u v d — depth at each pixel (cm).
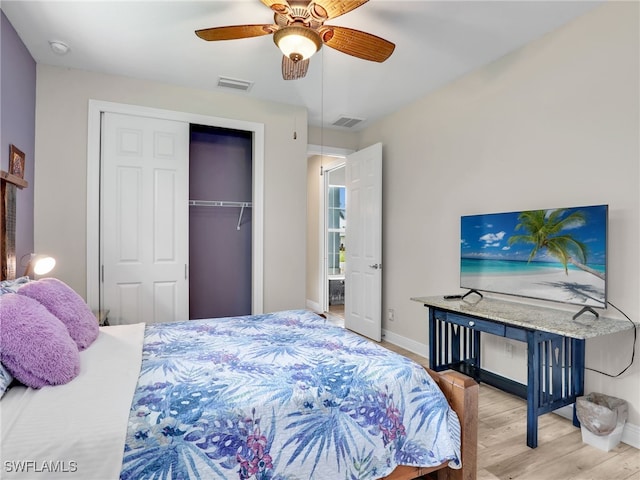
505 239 256
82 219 293
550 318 212
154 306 321
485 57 275
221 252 364
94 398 117
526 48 257
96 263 297
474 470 152
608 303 212
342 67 290
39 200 280
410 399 146
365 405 136
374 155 402
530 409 202
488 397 264
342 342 186
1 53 216
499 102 277
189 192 349
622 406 202
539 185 249
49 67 284
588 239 206
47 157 282
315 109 383
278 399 126
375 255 400
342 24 230
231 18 225
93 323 180
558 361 216
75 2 209
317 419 128
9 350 117
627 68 204
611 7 210
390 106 376
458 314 251
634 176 202
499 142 278
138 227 315
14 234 220
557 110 238
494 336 284
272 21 229
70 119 290
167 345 179
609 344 214
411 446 142
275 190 363
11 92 232
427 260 349
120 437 104
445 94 326
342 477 127
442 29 237
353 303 443
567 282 217
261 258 358
